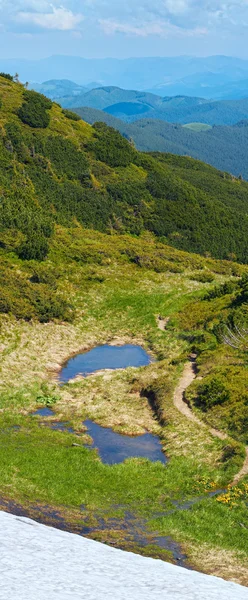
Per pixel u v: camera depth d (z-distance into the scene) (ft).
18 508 79.51
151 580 51.80
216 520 83.30
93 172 370.94
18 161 327.26
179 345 178.81
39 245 229.04
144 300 217.56
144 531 79.20
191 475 100.78
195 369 152.97
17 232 235.81
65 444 113.60
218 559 71.82
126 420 127.24
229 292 217.97
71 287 218.79
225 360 151.12
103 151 404.98
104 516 83.25
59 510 82.58
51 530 62.69
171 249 289.33
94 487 94.02
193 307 207.92
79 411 131.85
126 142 437.17
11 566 48.73
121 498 91.09
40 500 84.89
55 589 45.27
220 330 175.32
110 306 212.43
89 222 302.45
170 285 235.61
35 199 287.48
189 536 77.87
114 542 73.46
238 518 84.38
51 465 100.42
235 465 100.78
